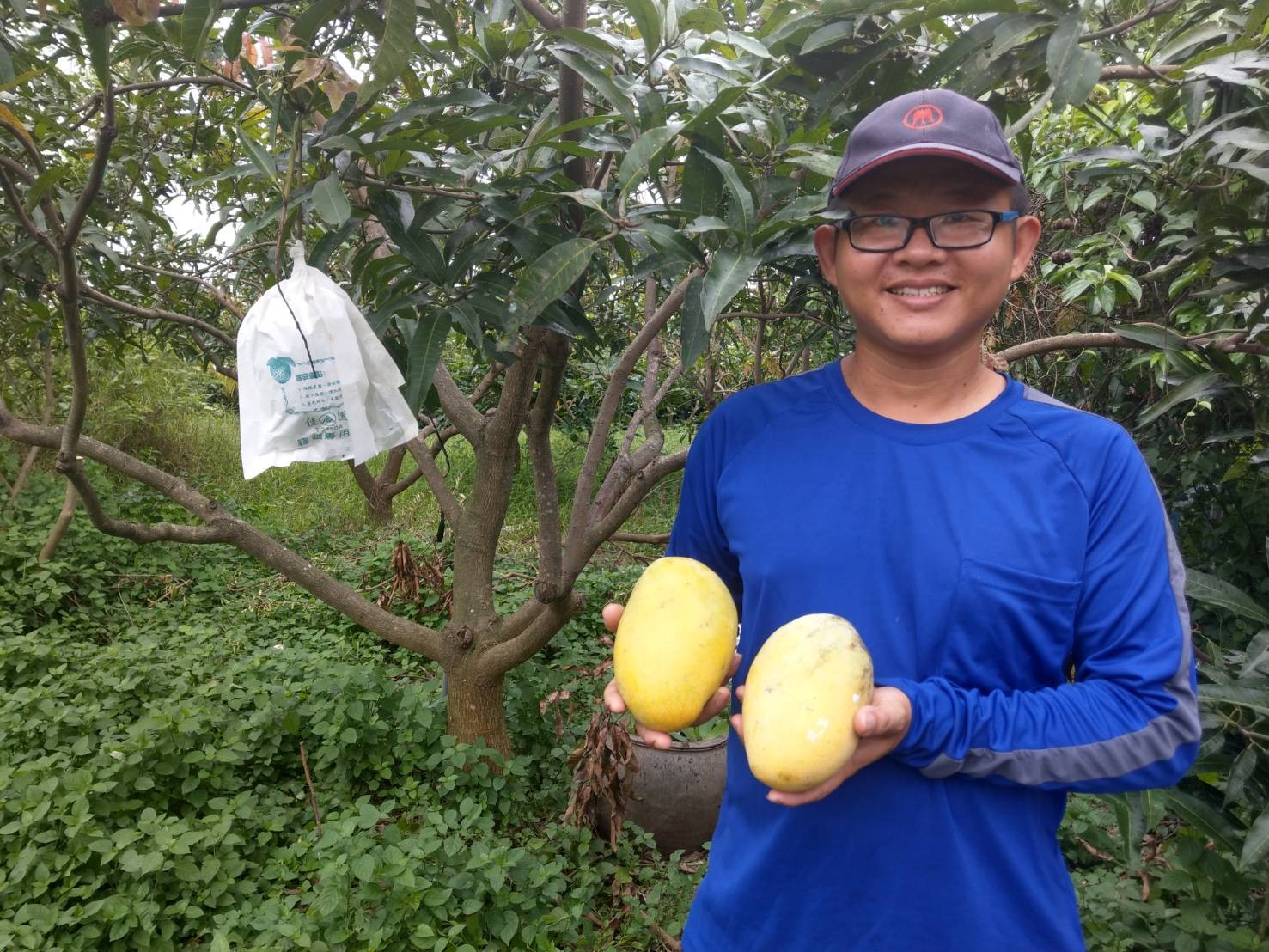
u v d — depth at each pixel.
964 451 1.27
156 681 4.00
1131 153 1.93
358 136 1.80
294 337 1.78
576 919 2.90
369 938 2.64
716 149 1.63
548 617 3.12
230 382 6.00
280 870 3.05
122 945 2.69
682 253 1.48
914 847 1.26
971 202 1.22
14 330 4.91
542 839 3.39
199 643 4.59
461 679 3.53
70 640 5.03
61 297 2.22
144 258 4.29
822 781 1.09
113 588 5.78
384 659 5.07
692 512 1.57
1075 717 1.14
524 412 3.20
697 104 1.71
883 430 1.32
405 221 2.15
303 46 1.70
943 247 1.21
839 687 1.11
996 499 1.23
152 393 9.10
